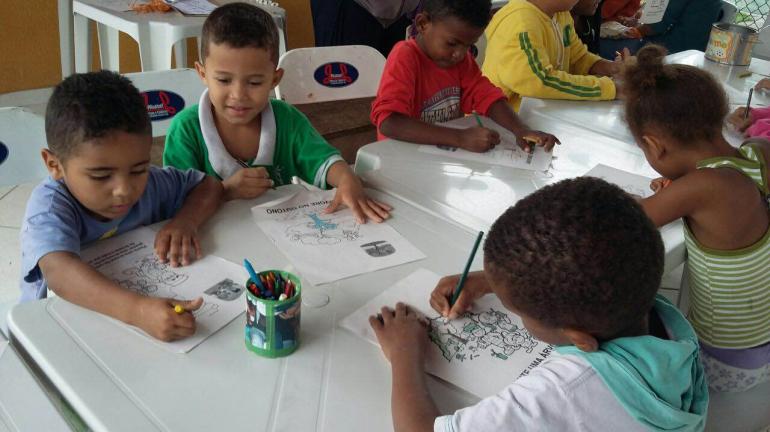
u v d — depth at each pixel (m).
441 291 0.96
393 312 0.91
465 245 1.13
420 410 0.71
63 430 0.71
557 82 1.95
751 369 1.15
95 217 1.06
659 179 1.39
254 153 1.50
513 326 0.91
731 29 2.34
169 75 1.58
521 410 0.64
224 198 1.23
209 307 0.90
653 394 0.64
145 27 2.43
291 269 1.02
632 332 0.69
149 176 1.15
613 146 1.63
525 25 1.99
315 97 2.05
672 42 3.79
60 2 2.52
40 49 3.25
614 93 1.97
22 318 0.85
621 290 0.62
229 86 1.34
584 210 0.63
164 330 0.82
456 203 1.28
